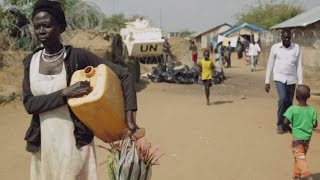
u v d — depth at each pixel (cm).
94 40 1655
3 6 1571
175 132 869
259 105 1249
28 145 323
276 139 802
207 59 1244
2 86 1218
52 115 308
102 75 296
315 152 705
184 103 1281
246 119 1011
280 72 848
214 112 1115
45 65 310
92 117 297
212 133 858
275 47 866
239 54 3738
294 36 2902
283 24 3152
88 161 313
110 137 311
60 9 311
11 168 638
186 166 637
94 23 1892
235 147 746
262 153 707
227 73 2420
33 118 319
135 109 308
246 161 663
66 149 307
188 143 775
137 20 1969
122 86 312
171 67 1883
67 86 308
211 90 1638
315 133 841
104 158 673
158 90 1617
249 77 2191
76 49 316
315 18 2594
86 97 290
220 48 2695
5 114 1039
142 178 304
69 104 294
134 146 301
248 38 4716
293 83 853
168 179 580
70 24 1789
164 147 747
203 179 581
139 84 1753
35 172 326
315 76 2161
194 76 1822
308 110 554
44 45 311
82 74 305
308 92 557
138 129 305
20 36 1563
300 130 552
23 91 315
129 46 1861
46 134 310
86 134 311
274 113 1100
